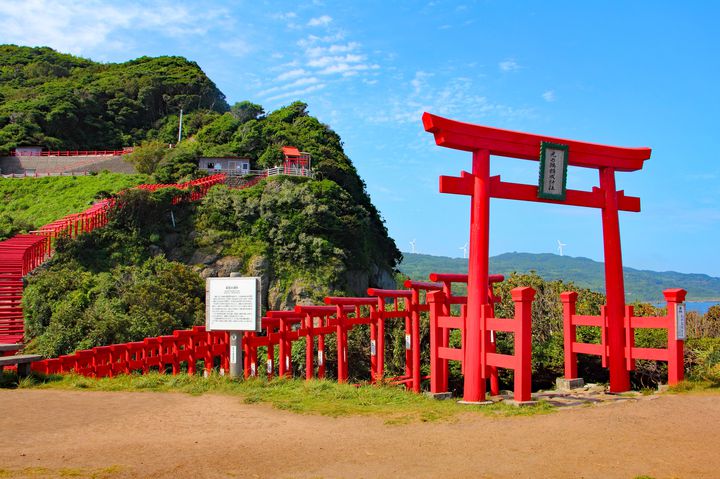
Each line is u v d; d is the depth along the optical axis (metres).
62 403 12.47
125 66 140.75
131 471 7.82
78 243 53.59
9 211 69.88
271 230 64.19
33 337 38.31
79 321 35.06
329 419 11.32
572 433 9.85
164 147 89.19
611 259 17.22
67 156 90.44
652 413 11.21
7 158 88.81
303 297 60.62
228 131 90.25
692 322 30.47
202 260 60.91
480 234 15.12
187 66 137.25
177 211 64.50
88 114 109.94
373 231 80.62
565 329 18.03
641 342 22.19
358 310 23.36
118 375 18.27
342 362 21.56
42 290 42.94
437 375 16.00
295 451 8.94
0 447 8.94
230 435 9.97
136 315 37.62
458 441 9.53
